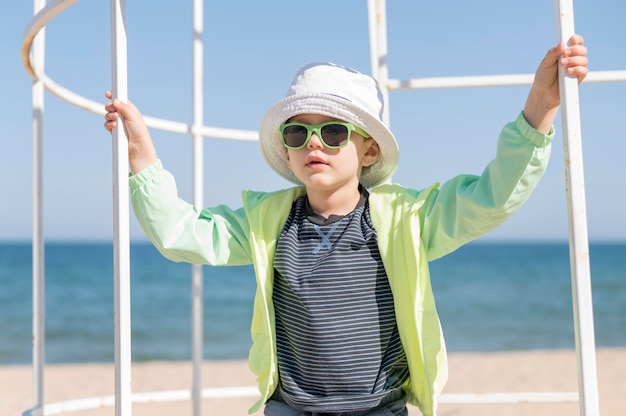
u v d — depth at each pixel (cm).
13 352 1409
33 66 226
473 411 533
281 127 205
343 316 199
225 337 1631
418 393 199
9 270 3619
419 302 195
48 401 697
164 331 1728
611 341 1471
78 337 1638
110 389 785
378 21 279
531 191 178
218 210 223
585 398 129
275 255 210
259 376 205
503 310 2073
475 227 190
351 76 214
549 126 169
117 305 146
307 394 198
